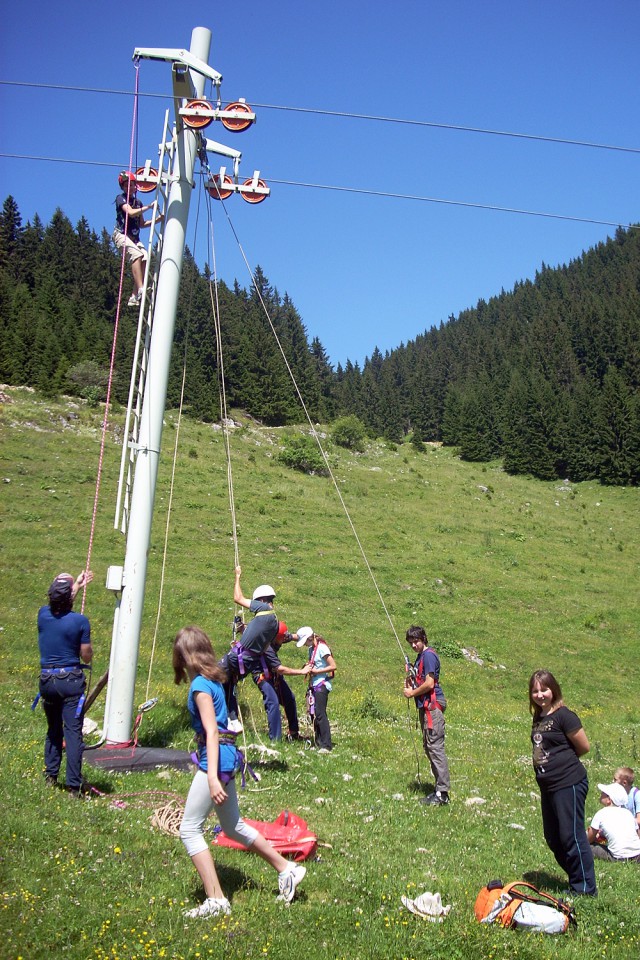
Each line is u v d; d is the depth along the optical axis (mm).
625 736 21484
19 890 5203
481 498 79625
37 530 38969
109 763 9148
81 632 7836
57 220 141875
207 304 109250
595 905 6293
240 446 79250
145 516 10562
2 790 7406
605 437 101562
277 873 6043
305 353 120250
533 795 11453
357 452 94188
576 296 193875
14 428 61812
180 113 10852
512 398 120312
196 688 5305
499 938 5273
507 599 44281
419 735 15734
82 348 93188
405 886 6250
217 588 34938
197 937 4789
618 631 41219
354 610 36812
